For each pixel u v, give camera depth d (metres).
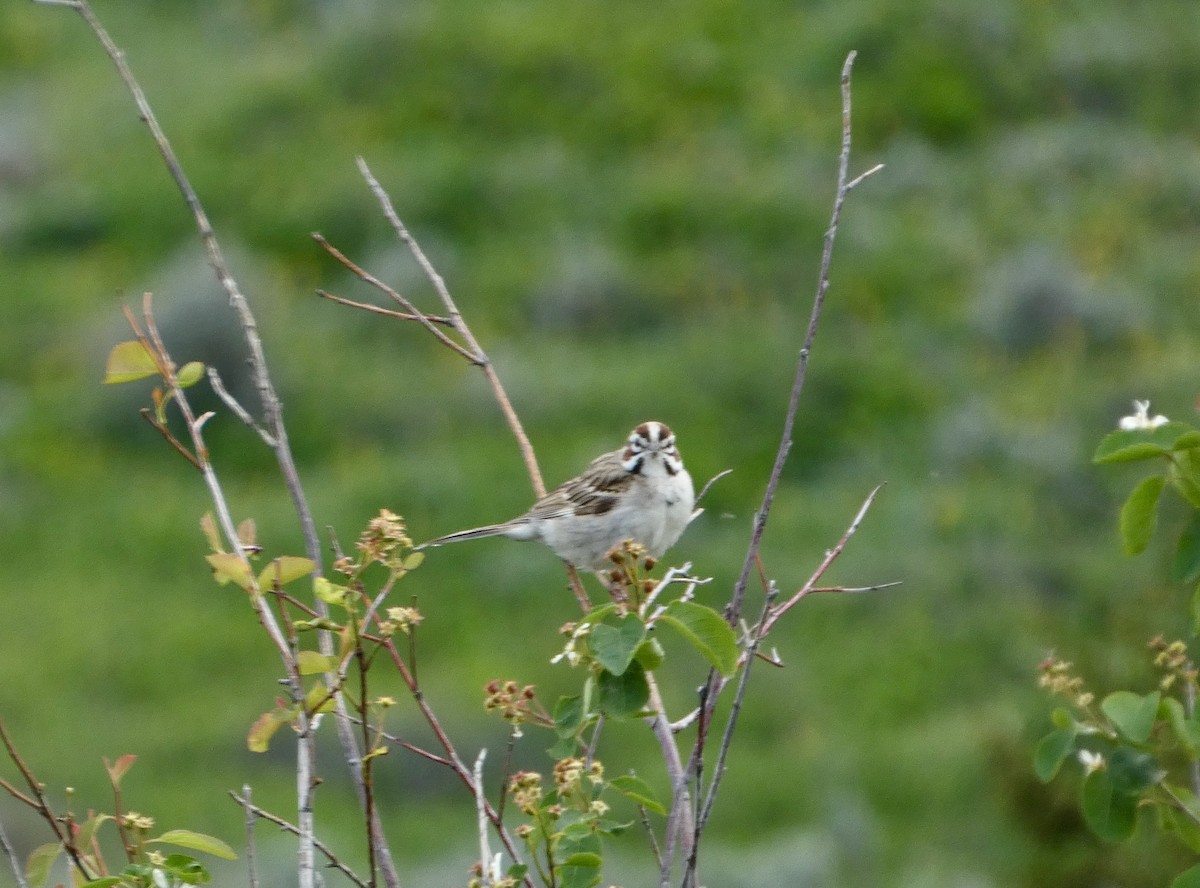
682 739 20.08
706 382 29.59
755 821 19.53
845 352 30.34
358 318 31.70
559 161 36.44
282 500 27.11
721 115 38.03
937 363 30.03
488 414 28.91
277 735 20.77
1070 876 13.80
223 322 29.72
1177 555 5.06
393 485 26.89
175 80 40.94
